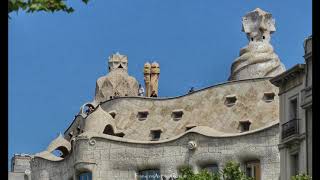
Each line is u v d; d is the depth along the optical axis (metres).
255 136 83.88
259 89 94.06
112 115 99.75
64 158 95.62
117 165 91.44
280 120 72.50
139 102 99.50
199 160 87.00
